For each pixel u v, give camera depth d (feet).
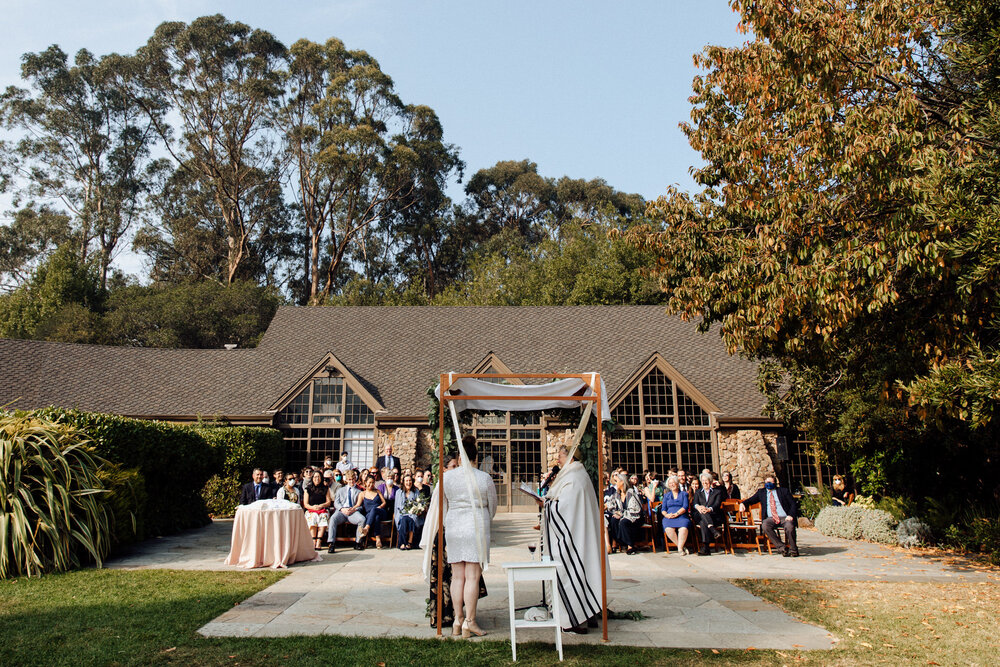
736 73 45.52
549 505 25.63
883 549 49.42
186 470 55.26
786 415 65.00
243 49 208.64
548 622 22.15
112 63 197.47
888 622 26.84
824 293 34.88
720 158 47.57
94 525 36.09
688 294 46.55
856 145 34.42
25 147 195.62
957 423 48.93
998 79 34.71
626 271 143.84
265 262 216.13
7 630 22.98
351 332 89.56
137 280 201.57
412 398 76.64
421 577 35.32
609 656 21.86
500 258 177.06
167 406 74.69
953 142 34.22
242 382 79.66
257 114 208.85
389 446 72.38
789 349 43.04
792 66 38.70
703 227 49.75
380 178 206.08
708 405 71.92
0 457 33.35
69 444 37.50
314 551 41.60
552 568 22.53
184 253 203.21
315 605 28.32
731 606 29.50
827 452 69.36
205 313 157.89
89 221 192.85
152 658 20.51
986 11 34.14
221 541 48.52
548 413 31.91
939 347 36.11
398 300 171.53
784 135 42.24
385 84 209.46
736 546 48.24
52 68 198.80
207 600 28.25
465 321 91.86
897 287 36.24
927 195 31.48
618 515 46.39
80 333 137.39
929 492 57.98
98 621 24.30
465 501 24.64
